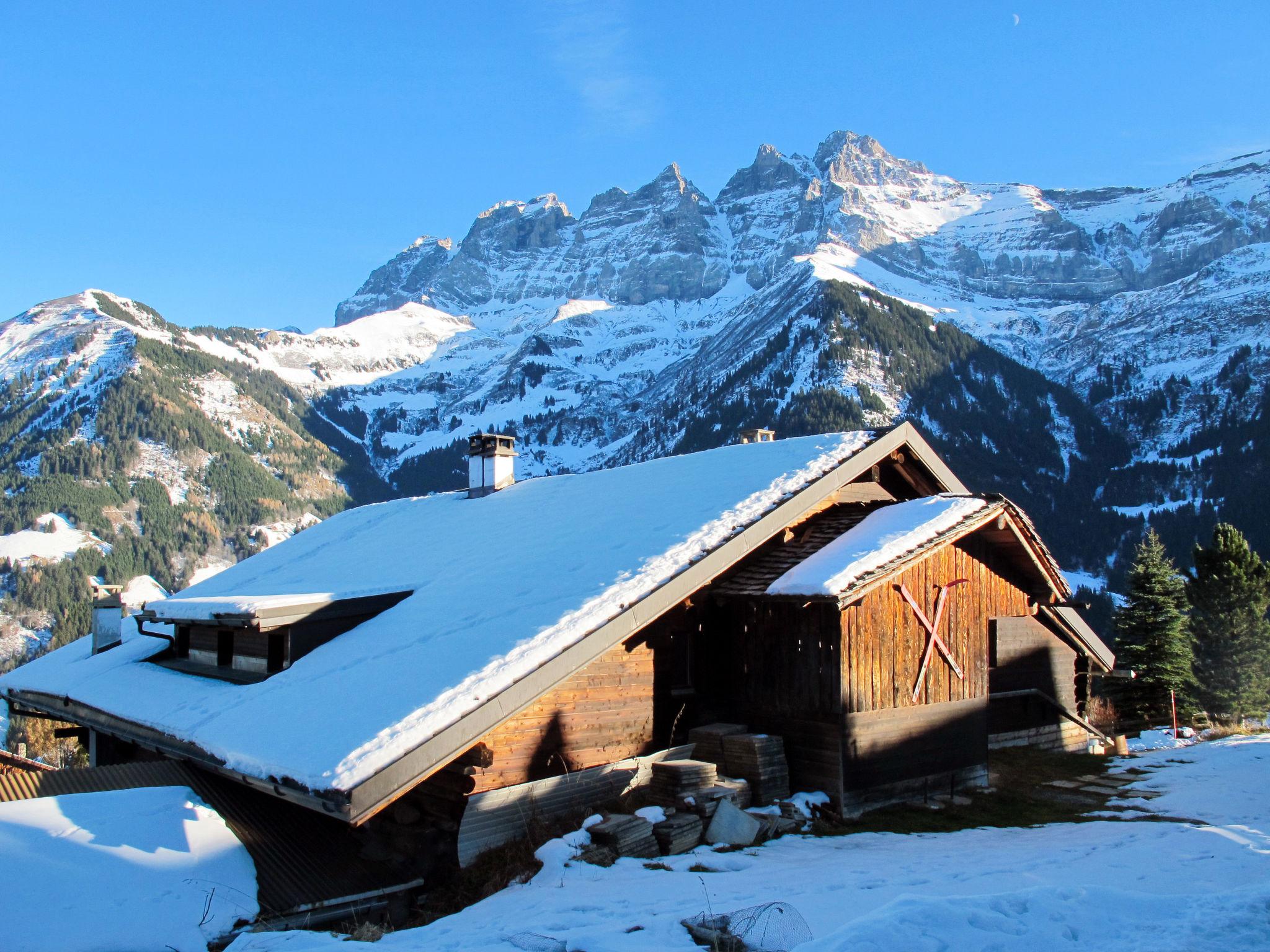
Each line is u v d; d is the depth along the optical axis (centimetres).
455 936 816
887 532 1425
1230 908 699
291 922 937
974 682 1537
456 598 1430
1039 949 641
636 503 1636
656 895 909
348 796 920
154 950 809
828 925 771
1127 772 1756
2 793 1109
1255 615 3419
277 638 1431
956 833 1267
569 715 1253
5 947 751
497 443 2272
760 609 1448
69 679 1852
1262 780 1564
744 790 1273
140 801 1057
